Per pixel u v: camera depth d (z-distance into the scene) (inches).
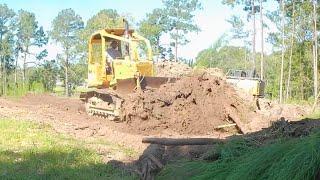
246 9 1894.7
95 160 370.0
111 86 633.0
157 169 341.7
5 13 2965.1
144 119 545.3
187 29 2374.5
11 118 536.1
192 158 345.4
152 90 574.9
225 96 565.9
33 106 735.7
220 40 1955.0
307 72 1659.7
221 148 315.6
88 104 653.9
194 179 287.4
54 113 641.6
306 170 223.1
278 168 232.2
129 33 665.0
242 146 305.7
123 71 616.1
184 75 618.8
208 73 583.5
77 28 2896.2
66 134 477.4
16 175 320.8
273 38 1748.3
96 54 674.8
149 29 2208.4
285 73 1736.0
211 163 297.0
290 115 733.3
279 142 265.4
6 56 2928.2
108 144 442.9
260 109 674.2
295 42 1637.6
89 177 324.5
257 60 2159.2
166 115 546.9
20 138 434.0
